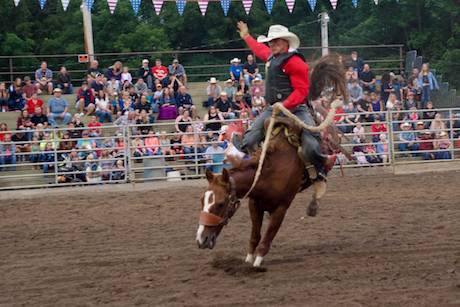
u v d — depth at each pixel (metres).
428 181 14.62
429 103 20.42
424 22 32.00
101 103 20.59
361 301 6.16
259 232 7.65
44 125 18.17
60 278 7.50
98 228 10.62
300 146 7.61
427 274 7.02
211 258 8.12
